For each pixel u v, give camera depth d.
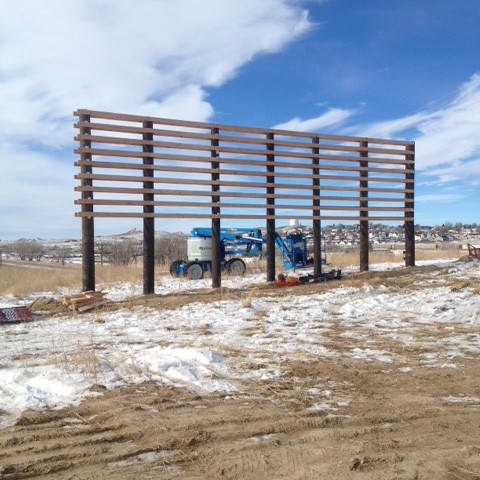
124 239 48.38
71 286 18.64
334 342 8.34
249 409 5.22
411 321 10.20
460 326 9.66
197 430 4.67
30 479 3.79
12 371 6.50
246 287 16.28
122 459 4.12
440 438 4.54
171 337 8.83
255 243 22.41
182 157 15.30
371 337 8.75
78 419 4.96
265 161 16.67
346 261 24.20
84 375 6.26
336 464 3.99
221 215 16.06
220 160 15.80
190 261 21.69
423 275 16.64
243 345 8.11
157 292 15.72
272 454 4.20
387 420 4.98
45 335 9.56
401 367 6.86
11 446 4.37
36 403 5.38
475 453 4.16
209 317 10.91
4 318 11.43
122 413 5.07
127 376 6.30
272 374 6.44
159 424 4.79
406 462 4.02
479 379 6.33
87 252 13.98
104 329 9.91
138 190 14.59
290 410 5.21
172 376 6.31
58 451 4.27
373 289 13.97
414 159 19.75
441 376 6.45
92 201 13.95
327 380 6.27
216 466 3.98
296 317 10.71
